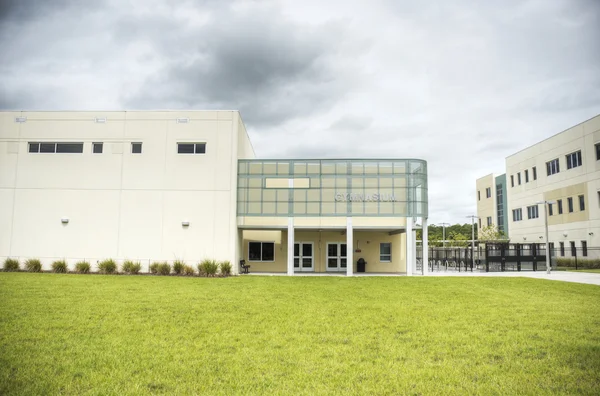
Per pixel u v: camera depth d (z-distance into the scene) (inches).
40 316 459.5
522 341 370.3
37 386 257.1
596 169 1494.8
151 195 1082.1
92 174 1091.3
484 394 249.8
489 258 1331.2
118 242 1073.5
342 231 1259.8
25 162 1099.3
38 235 1082.1
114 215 1079.6
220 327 420.8
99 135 1098.7
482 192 2608.3
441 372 288.0
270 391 253.4
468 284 854.5
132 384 263.4
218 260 1062.4
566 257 1628.9
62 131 1101.1
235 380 270.7
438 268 1518.2
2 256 1080.8
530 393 250.8
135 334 387.5
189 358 317.1
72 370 287.9
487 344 361.1
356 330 412.5
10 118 1108.5
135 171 1087.6
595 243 1494.8
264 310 519.5
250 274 1099.9
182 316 473.4
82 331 395.5
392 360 315.6
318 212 1105.4
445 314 501.7
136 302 565.6
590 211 1523.1
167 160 1088.2
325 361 311.3
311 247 1262.3
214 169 1084.5
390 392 252.7
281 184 1156.5
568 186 1651.1
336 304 574.6
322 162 1118.4
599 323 451.5
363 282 892.6
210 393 249.9
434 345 357.1
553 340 374.6
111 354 324.2
